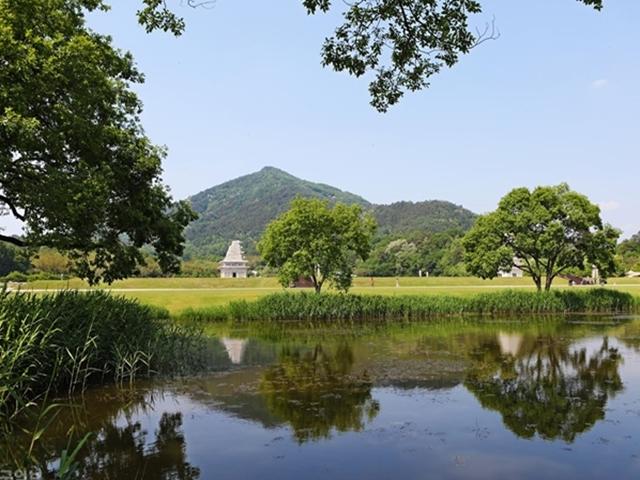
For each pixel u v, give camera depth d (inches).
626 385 573.6
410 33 295.7
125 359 608.4
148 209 751.7
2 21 505.0
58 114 554.3
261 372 663.1
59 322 552.4
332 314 1315.2
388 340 956.6
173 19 317.4
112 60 701.9
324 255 1318.9
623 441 385.7
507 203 1430.9
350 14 298.5
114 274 747.4
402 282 2637.8
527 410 472.7
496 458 353.1
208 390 563.2
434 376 629.9
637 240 4261.8
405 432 411.5
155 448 379.2
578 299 1456.7
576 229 1424.7
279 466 342.0
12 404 469.4
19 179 561.9
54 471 337.7
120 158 718.5
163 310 1290.6
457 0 283.3
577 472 329.1
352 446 379.9
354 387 573.0
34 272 2039.9
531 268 1541.6
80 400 520.7
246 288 2213.3
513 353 798.5
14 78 506.6
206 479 321.1
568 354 784.3
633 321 1246.9
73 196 556.4
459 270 3415.4
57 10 602.9
